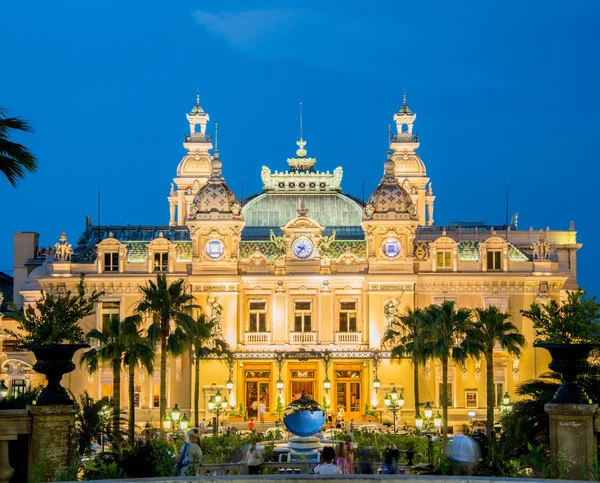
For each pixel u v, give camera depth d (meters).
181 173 127.19
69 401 30.06
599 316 60.38
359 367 104.25
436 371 103.56
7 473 28.70
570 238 122.81
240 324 105.00
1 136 36.53
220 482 22.23
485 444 40.50
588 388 36.09
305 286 105.31
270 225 114.88
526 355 104.12
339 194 117.12
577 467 29.77
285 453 63.03
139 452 37.72
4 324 107.12
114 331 73.62
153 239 108.25
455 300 105.19
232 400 102.94
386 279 104.06
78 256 109.38
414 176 127.88
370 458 58.25
